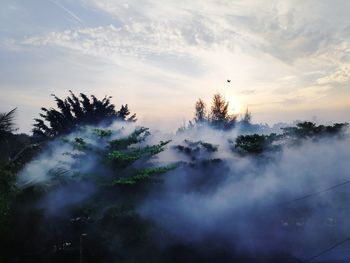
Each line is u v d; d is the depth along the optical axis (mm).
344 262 9906
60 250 9898
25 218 9688
